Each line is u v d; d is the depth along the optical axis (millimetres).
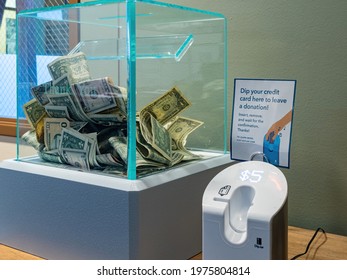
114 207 821
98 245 849
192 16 1033
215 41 1123
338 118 1051
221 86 1146
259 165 755
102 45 932
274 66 1122
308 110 1086
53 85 975
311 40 1069
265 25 1124
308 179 1103
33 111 1032
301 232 1081
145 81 928
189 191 927
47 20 1027
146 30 919
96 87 900
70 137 962
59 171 932
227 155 1115
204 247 718
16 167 993
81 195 870
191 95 1078
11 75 1755
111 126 909
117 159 886
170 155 959
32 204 958
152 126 923
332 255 936
